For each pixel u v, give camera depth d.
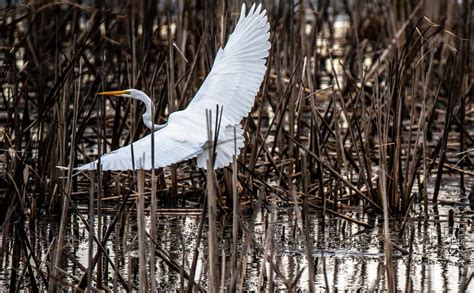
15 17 21.64
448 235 11.64
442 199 13.57
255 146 12.89
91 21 19.03
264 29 8.77
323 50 24.02
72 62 12.34
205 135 8.20
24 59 18.19
